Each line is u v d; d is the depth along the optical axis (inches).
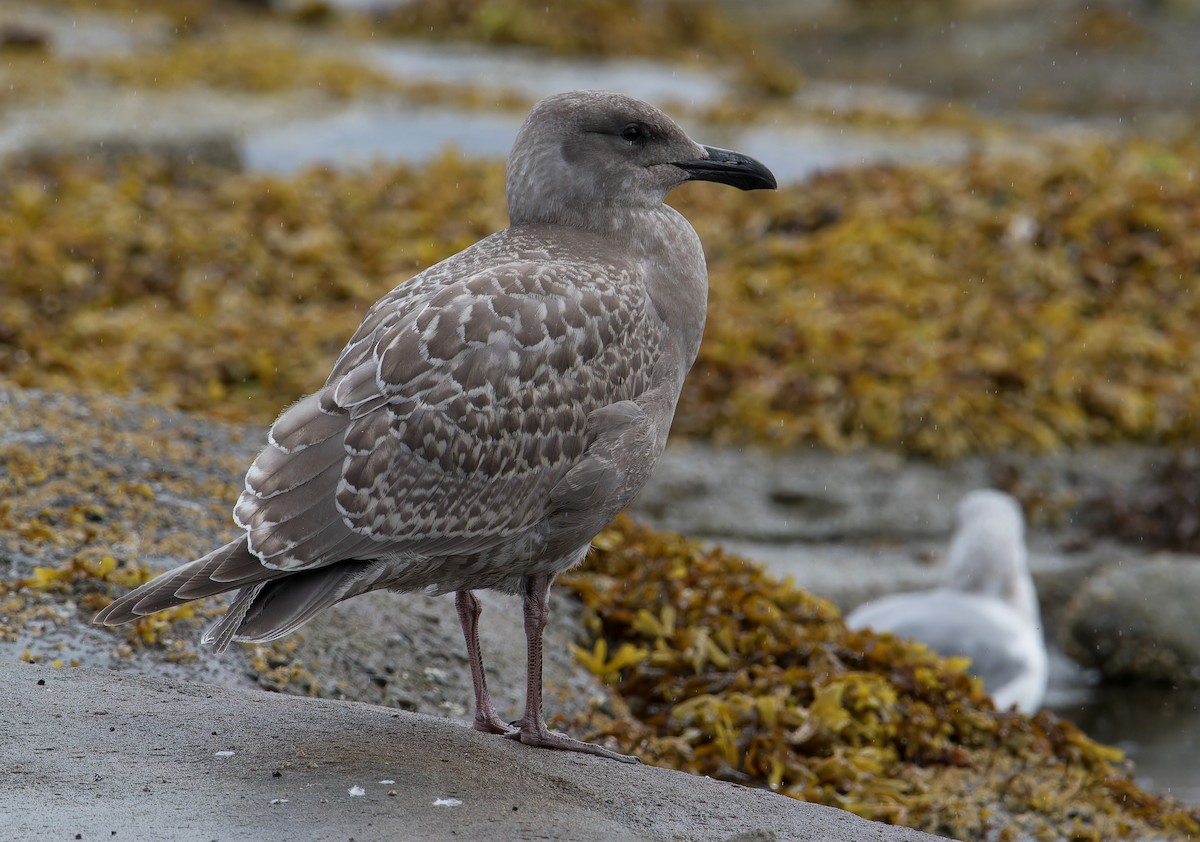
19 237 739.4
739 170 311.9
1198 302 772.6
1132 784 403.9
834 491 625.9
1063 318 741.3
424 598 394.3
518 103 1206.9
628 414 271.3
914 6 2025.1
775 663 414.9
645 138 306.0
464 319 257.9
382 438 249.8
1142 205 832.3
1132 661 558.3
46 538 361.7
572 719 369.1
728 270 784.9
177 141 932.6
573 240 292.2
